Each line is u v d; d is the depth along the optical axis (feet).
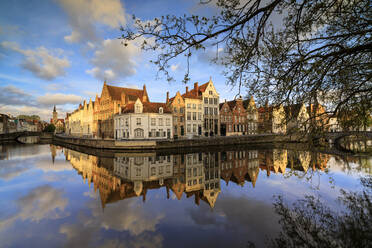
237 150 100.89
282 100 17.22
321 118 17.75
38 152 103.04
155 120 123.54
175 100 134.10
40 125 425.69
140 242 19.10
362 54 16.37
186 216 24.97
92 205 29.30
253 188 36.22
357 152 70.33
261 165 60.85
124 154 90.79
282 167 57.06
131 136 119.44
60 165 64.85
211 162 67.46
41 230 21.61
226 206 27.76
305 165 37.88
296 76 16.52
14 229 21.93
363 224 19.12
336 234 17.94
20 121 318.04
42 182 43.09
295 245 16.99
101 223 23.38
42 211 27.09
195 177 47.06
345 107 17.33
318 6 14.10
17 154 95.09
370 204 23.97
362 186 31.94
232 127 155.63
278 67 16.74
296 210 24.31
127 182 42.88
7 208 28.17
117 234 20.68
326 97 18.08
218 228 21.44
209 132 145.79
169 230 21.43
